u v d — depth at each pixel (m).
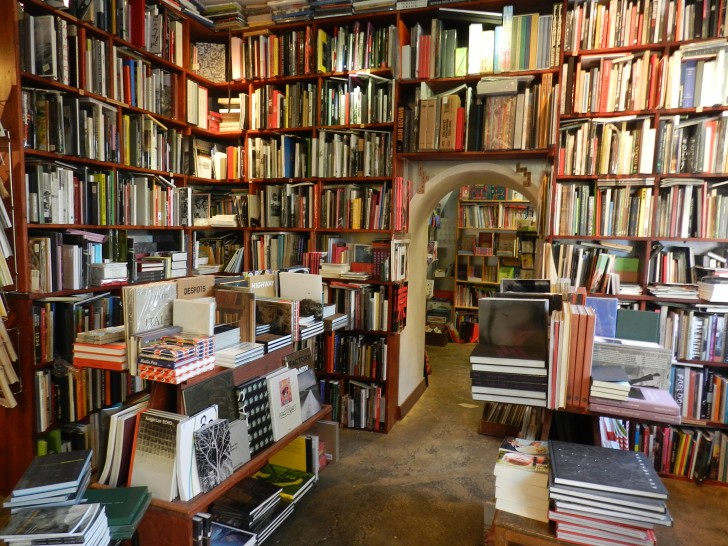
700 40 2.93
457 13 3.43
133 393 3.29
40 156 2.77
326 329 3.21
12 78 2.53
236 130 4.17
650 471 1.68
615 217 3.22
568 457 1.78
